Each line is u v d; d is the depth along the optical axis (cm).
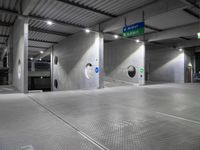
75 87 1277
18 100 604
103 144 243
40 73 2219
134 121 353
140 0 734
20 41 865
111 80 1600
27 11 736
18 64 924
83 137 268
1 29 1155
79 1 728
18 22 920
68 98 654
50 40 1481
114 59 1576
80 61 1209
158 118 376
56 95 732
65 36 1355
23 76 788
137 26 808
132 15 838
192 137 268
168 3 707
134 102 573
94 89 986
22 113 419
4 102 566
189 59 1731
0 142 249
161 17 919
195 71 1823
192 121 353
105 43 1695
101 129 305
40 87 2245
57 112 430
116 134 282
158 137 269
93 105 520
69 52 1362
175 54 1712
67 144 243
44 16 877
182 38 1452
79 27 997
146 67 2031
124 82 1453
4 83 1201
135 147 234
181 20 975
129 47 1410
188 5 658
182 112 430
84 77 1166
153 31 1229
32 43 1567
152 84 1399
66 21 966
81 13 851
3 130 299
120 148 231
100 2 741
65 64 1438
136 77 1346
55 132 290
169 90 945
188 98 658
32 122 346
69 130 300
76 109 464
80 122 346
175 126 321
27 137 268
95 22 1005
